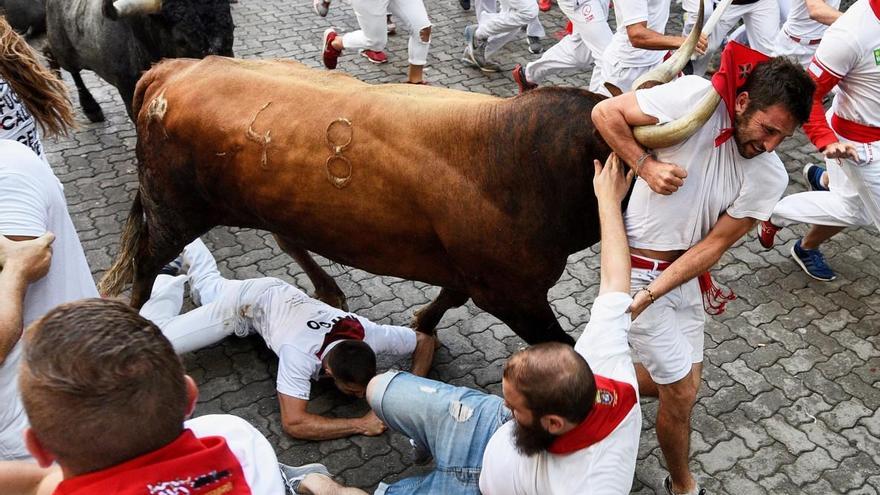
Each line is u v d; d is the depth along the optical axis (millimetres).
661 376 2889
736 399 3834
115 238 5059
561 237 2920
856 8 3613
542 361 2021
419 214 3035
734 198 2562
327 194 3127
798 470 3488
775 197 2537
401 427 2943
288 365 3584
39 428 1345
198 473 1397
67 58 5730
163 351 1410
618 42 5172
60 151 5941
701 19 2480
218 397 3891
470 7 8062
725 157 2488
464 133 2887
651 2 5012
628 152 2477
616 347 2287
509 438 2330
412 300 4527
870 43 3586
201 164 3381
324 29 7711
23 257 2115
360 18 6203
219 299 3961
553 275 3047
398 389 2938
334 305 4336
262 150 3182
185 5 4461
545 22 7891
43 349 1367
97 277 4730
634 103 2424
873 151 3891
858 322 4281
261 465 1687
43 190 2270
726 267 4699
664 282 2586
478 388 3924
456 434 2779
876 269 4652
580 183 2785
